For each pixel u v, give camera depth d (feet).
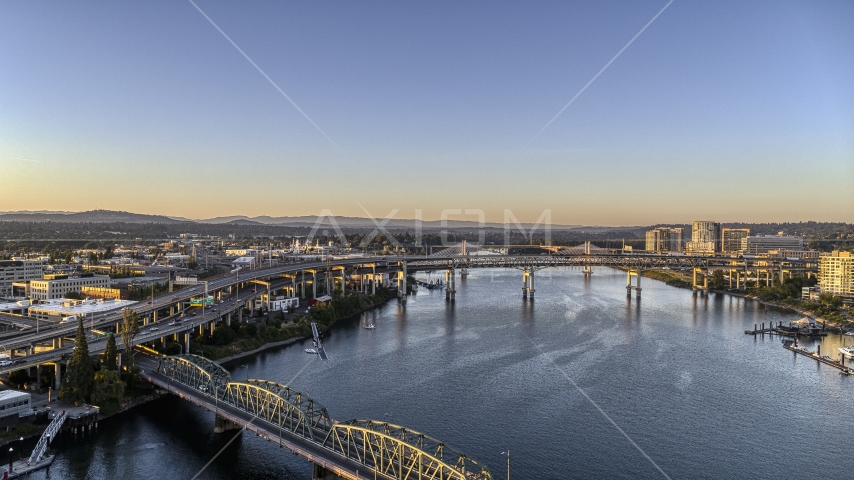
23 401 599.16
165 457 547.49
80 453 552.41
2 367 639.35
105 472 515.09
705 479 505.66
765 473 517.55
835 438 590.55
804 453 556.10
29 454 545.85
